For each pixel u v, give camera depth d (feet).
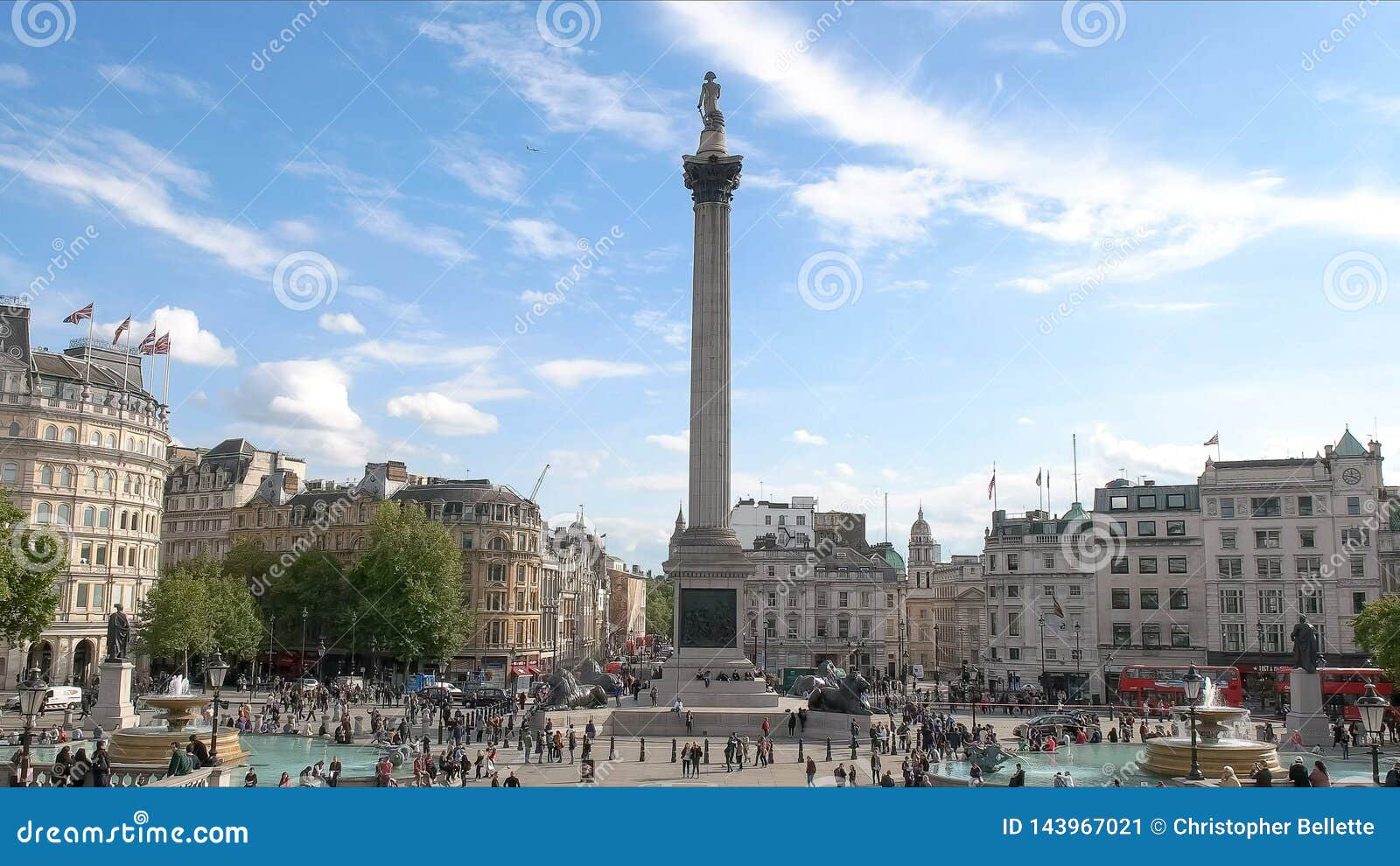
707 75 331.36
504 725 276.41
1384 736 257.96
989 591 452.76
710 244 319.27
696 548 299.99
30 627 286.46
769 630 545.03
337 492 524.52
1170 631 415.85
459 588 439.22
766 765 212.23
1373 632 292.20
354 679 380.17
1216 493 403.75
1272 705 372.79
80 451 375.45
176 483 574.15
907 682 538.88
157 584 399.03
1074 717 266.57
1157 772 174.70
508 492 513.45
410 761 200.54
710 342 314.76
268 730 257.96
